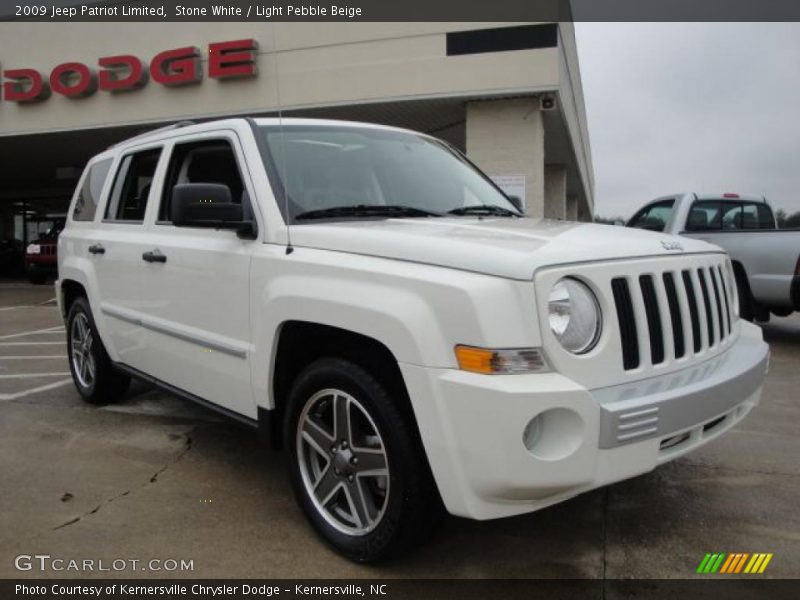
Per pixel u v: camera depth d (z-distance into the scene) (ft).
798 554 9.52
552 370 7.63
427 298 7.92
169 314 12.60
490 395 7.34
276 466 12.76
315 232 9.66
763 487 11.87
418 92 37.83
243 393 10.80
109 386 16.29
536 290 7.56
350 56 38.93
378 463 8.87
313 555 9.43
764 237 25.59
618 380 8.12
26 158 61.87
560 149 55.62
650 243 9.29
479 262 7.80
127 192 15.12
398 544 8.61
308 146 11.68
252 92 41.68
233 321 10.83
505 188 38.06
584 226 10.53
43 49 47.06
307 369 9.61
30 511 10.75
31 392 18.45
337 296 8.76
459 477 7.72
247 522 10.42
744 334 11.64
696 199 30.04
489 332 7.45
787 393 18.83
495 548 9.64
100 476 12.23
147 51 44.47
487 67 36.58
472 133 38.60
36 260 62.80
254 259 10.32
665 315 8.80
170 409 16.51
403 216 11.34
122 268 14.16
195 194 10.49
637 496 11.45
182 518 10.55
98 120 46.03
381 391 8.55
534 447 7.53
